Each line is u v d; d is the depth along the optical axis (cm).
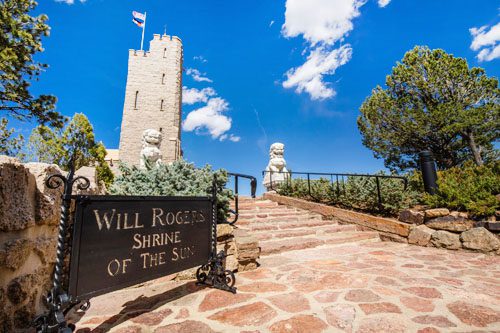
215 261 267
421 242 463
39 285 183
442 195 502
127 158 2456
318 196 760
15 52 841
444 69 1277
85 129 1859
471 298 225
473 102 1280
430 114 1273
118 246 192
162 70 2767
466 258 373
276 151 1086
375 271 311
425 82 1302
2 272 141
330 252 420
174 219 238
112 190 404
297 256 394
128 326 187
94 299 238
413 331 172
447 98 1316
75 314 208
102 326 188
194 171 454
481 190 454
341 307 210
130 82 2655
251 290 254
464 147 1352
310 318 193
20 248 154
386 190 585
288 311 206
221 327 184
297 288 257
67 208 162
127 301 233
